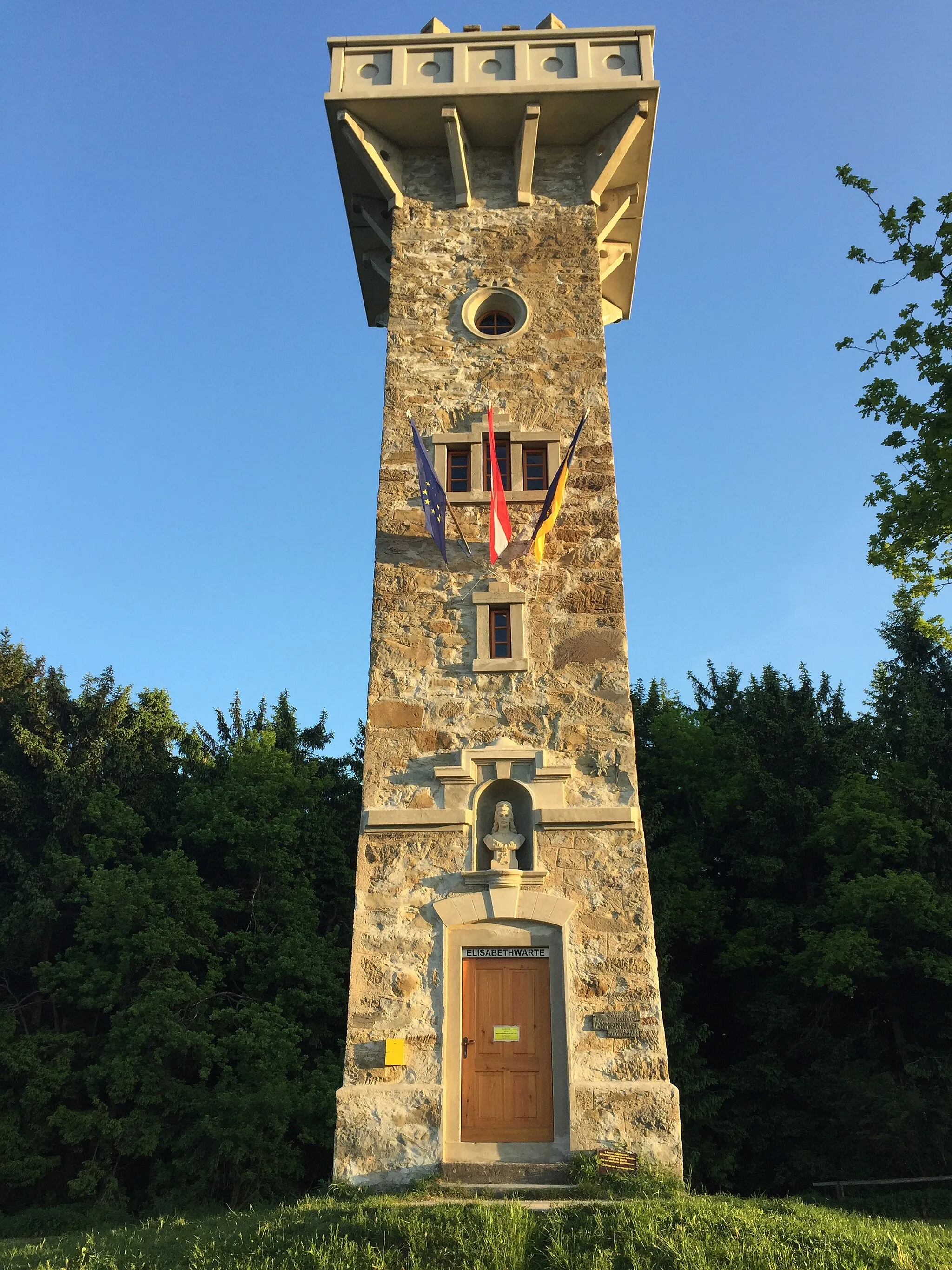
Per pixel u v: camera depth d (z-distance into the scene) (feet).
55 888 86.07
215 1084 79.20
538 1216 33.14
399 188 61.72
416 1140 39.83
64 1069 75.97
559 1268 29.40
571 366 56.44
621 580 50.75
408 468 54.08
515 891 43.91
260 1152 72.43
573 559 51.31
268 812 91.71
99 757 94.27
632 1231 31.14
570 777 46.26
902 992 75.51
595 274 59.00
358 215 65.21
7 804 90.99
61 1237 49.26
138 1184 75.61
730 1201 37.35
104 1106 74.13
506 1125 40.70
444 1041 41.57
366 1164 39.65
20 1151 73.67
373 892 44.47
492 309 59.41
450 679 48.80
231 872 92.84
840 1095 70.33
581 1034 41.47
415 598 50.75
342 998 82.58
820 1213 36.81
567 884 44.04
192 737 104.68
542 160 62.95
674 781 93.71
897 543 47.14
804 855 83.92
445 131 61.72
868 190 45.06
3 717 96.32
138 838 91.20
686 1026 77.92
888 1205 62.69
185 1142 72.33
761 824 83.61
